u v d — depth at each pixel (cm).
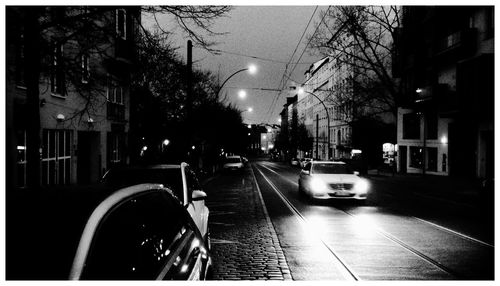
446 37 2864
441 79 3114
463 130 2933
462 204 1580
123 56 1255
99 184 388
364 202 1638
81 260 227
